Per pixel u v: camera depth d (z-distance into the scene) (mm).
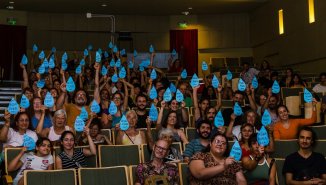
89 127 8719
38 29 23844
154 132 9172
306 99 9234
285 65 20688
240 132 8508
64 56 11586
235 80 16391
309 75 16938
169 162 7520
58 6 22656
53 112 9727
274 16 21703
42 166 7391
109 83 13766
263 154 7113
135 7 23062
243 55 24891
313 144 7387
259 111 11125
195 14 25062
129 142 8875
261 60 23594
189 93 12938
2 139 8172
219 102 10727
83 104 10055
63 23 24172
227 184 6094
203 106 10602
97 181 6973
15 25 23344
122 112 10469
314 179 7094
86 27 24391
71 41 24344
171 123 9156
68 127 8758
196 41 25031
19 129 8391
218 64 23516
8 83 17875
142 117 10305
